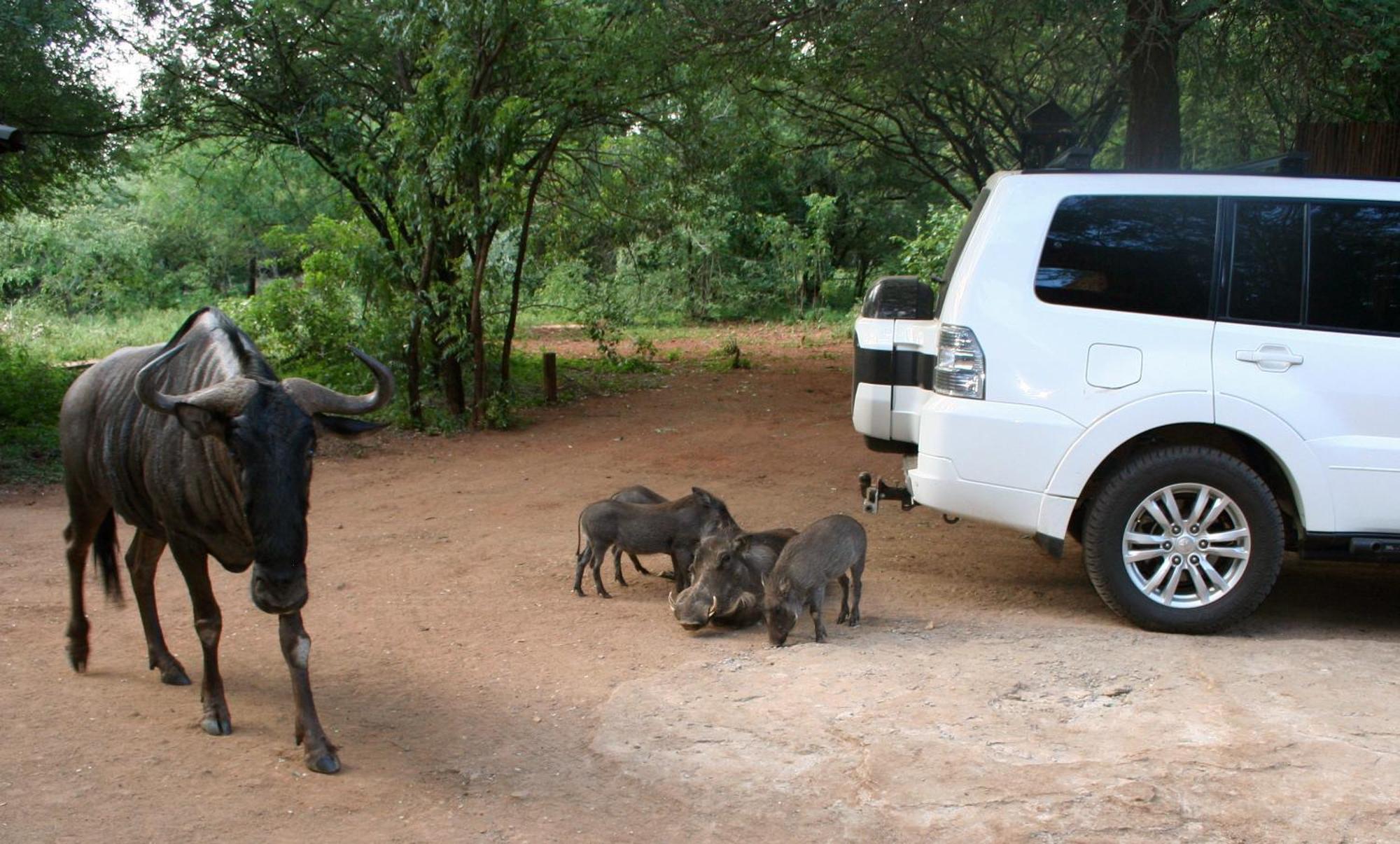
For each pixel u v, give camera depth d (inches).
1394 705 196.1
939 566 306.3
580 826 162.4
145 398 159.9
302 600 164.1
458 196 496.4
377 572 301.3
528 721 199.6
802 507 380.2
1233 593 239.1
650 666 227.3
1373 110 459.2
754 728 193.2
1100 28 449.4
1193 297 243.9
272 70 572.7
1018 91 669.3
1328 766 171.8
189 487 183.6
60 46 534.6
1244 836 153.7
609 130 587.2
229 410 165.0
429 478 430.9
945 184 773.9
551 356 613.0
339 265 650.8
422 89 486.0
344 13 559.8
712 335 1069.8
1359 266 242.4
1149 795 163.9
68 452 215.5
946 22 490.9
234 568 196.4
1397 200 243.4
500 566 309.1
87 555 229.1
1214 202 245.6
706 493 275.6
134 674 225.1
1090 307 244.2
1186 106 556.7
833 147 935.0
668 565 318.0
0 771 178.4
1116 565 241.9
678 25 515.5
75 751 186.5
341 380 612.1
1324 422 237.0
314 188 901.8
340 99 579.2
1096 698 201.9
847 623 255.1
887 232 1258.0
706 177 626.2
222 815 164.9
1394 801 161.2
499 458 471.5
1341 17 407.8
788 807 166.2
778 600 237.9
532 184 552.1
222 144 765.3
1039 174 251.1
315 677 222.8
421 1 464.1
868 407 275.1
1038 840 154.3
